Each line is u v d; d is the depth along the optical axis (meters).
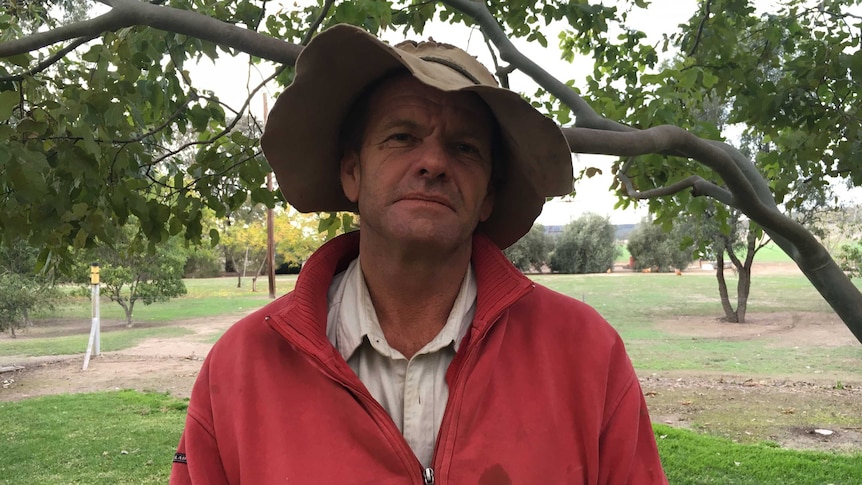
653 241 40.69
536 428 1.27
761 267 48.91
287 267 54.44
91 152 2.42
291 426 1.24
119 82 2.64
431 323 1.40
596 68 4.83
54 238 3.00
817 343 14.20
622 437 1.34
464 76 1.44
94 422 7.95
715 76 3.70
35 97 2.71
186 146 3.29
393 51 1.20
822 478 5.74
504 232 1.76
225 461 1.29
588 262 43.34
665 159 4.05
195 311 23.22
